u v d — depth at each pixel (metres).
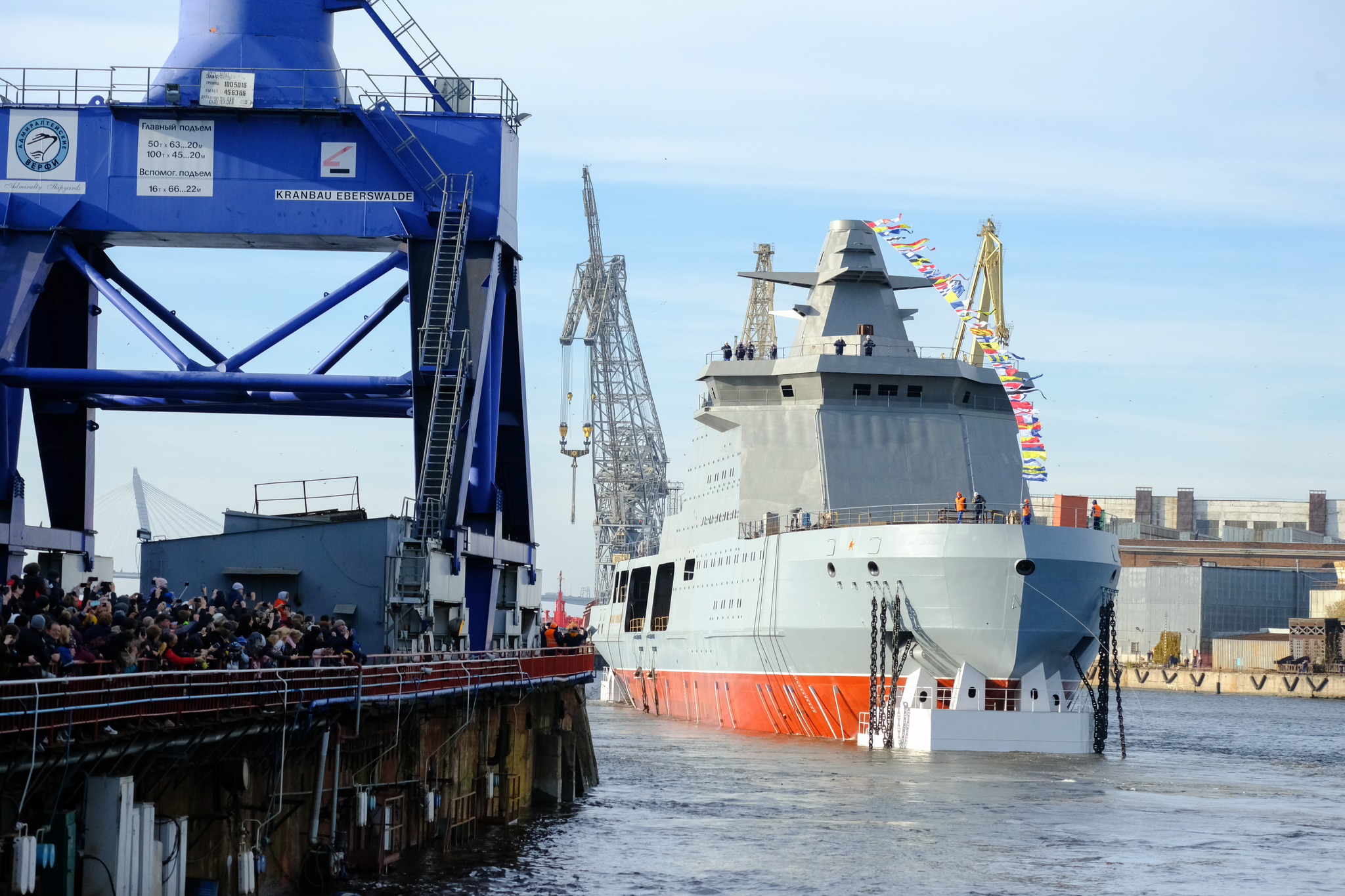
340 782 32.16
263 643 27.47
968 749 59.28
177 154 43.22
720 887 35.75
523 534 49.66
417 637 40.44
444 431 42.41
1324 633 176.62
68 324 45.75
